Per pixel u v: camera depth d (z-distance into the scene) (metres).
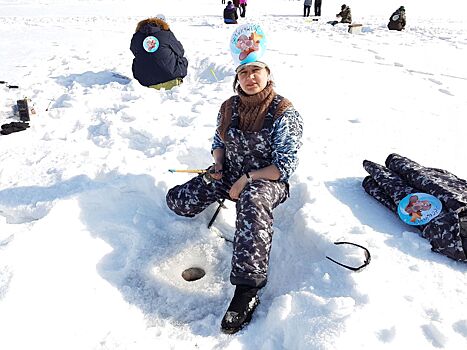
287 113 2.67
